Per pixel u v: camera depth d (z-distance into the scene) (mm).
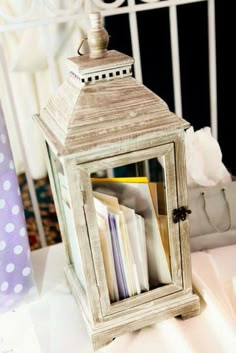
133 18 1039
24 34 1048
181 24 1132
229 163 1311
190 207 974
